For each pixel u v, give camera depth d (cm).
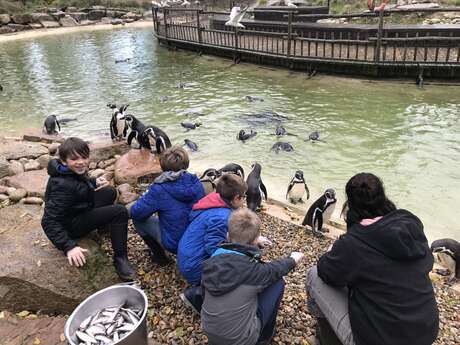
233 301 262
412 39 1277
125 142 755
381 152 817
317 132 908
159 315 350
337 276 264
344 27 1697
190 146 846
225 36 1859
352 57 1462
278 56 1540
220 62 1764
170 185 370
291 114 1066
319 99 1189
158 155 672
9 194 549
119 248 382
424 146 841
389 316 245
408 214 257
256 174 575
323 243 474
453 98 1158
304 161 785
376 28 1616
